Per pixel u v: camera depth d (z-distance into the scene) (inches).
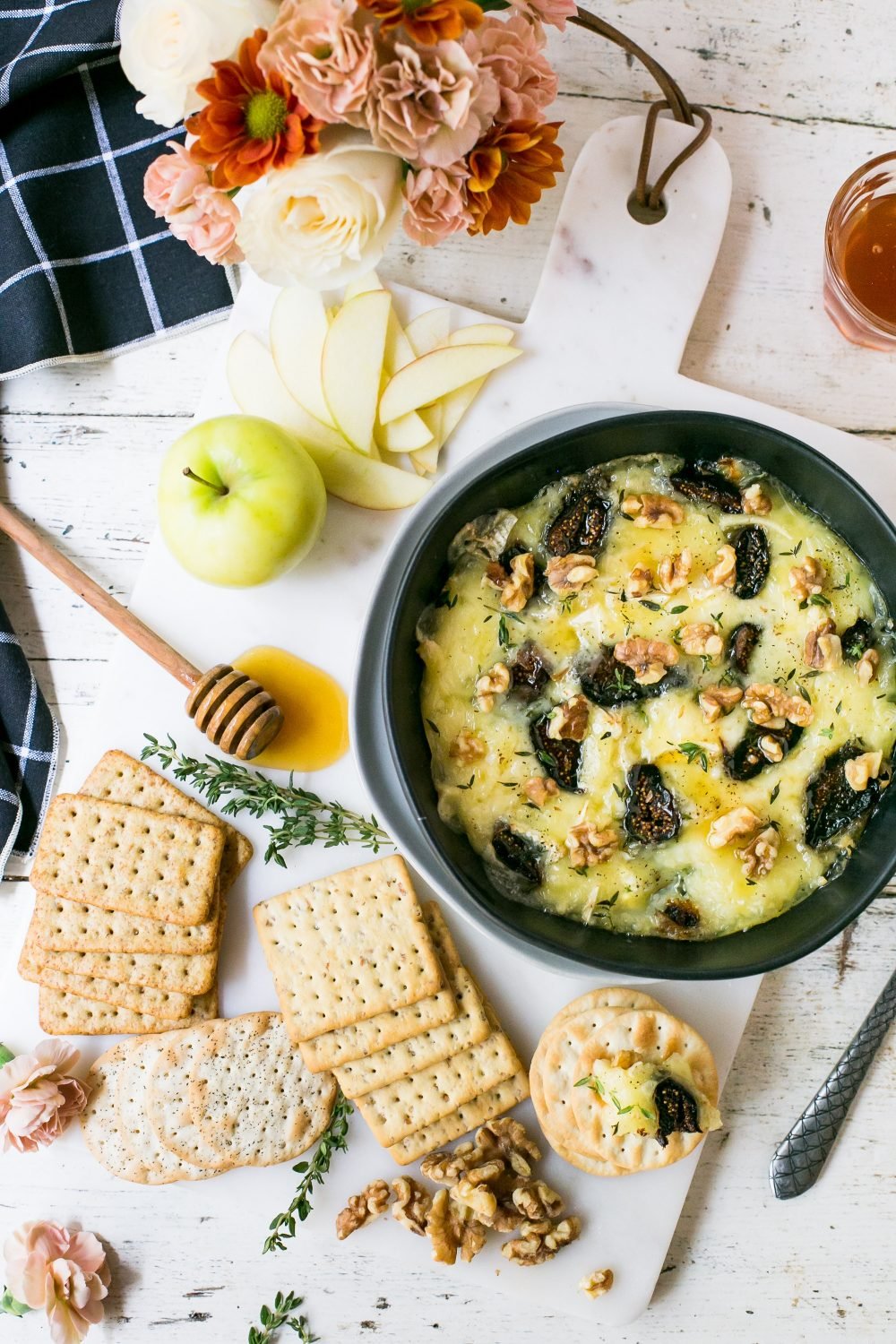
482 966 28.3
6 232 28.5
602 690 26.1
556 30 28.7
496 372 28.4
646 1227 28.0
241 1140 27.7
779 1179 28.5
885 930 28.9
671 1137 27.6
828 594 26.3
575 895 26.1
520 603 26.0
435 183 24.6
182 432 29.2
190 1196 28.4
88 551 29.1
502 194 25.8
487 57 24.4
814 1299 28.8
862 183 27.9
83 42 28.0
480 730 26.1
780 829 26.2
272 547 26.6
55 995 28.0
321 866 28.2
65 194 28.7
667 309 28.3
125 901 27.5
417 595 25.9
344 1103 27.9
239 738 27.0
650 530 26.3
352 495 28.1
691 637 26.0
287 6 23.3
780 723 26.0
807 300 29.0
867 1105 29.0
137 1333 28.5
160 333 28.9
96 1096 28.0
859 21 29.0
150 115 25.0
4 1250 28.0
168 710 28.3
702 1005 28.1
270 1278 28.5
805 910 26.1
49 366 28.8
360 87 23.5
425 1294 28.5
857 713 26.1
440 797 26.1
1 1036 28.3
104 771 28.0
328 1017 27.5
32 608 29.2
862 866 26.0
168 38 24.1
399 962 27.5
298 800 27.7
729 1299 28.7
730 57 28.9
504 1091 28.1
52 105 28.6
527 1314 28.6
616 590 26.1
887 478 28.3
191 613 28.3
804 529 26.4
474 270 28.9
